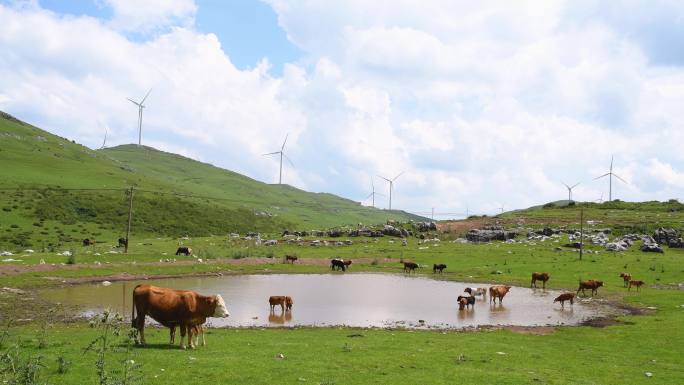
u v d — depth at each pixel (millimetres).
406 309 40781
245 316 35719
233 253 77688
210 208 185750
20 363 15930
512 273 66688
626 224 113562
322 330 30766
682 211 136125
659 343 27594
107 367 17453
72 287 48375
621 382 19594
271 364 19484
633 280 57125
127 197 165875
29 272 51688
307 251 90625
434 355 22906
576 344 27594
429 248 94500
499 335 30203
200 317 21922
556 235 105812
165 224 151250
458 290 53438
